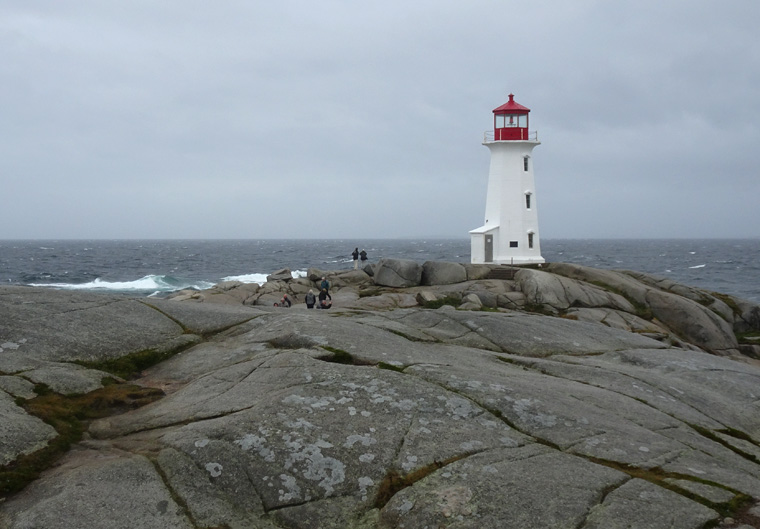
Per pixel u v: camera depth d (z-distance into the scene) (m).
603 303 30.34
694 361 14.64
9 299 12.10
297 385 9.34
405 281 34.69
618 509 7.00
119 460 7.50
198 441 7.78
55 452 7.82
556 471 7.73
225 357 11.13
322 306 28.48
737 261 126.62
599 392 11.04
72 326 11.48
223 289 37.12
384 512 7.16
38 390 9.19
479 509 6.99
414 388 9.54
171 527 6.58
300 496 7.27
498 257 42.38
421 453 8.01
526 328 15.40
